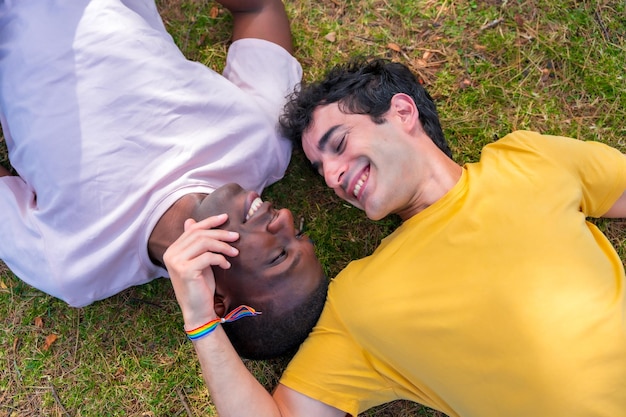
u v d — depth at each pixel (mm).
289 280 1349
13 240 1570
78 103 1526
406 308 1469
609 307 1451
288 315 1375
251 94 1702
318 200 1879
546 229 1473
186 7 1940
